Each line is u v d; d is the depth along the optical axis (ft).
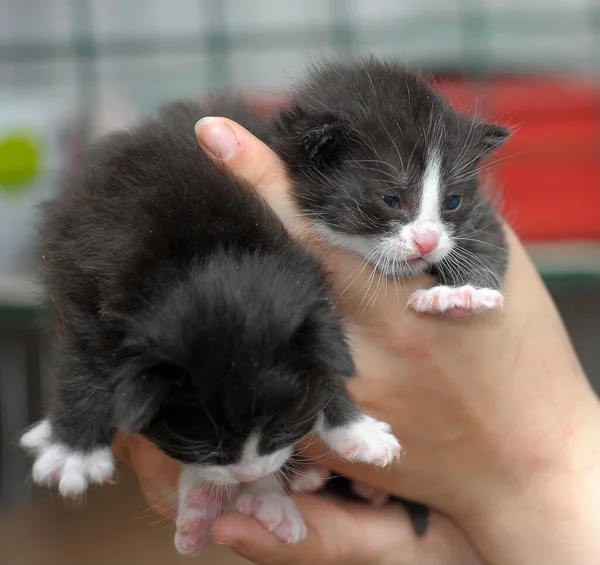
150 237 0.84
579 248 1.39
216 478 0.85
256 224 0.85
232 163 0.89
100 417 0.90
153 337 0.80
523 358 0.95
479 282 0.98
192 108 1.03
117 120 1.40
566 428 0.97
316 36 1.71
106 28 1.71
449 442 0.95
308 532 0.95
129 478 1.38
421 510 1.01
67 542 1.31
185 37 1.72
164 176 0.87
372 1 1.71
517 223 1.39
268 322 0.81
